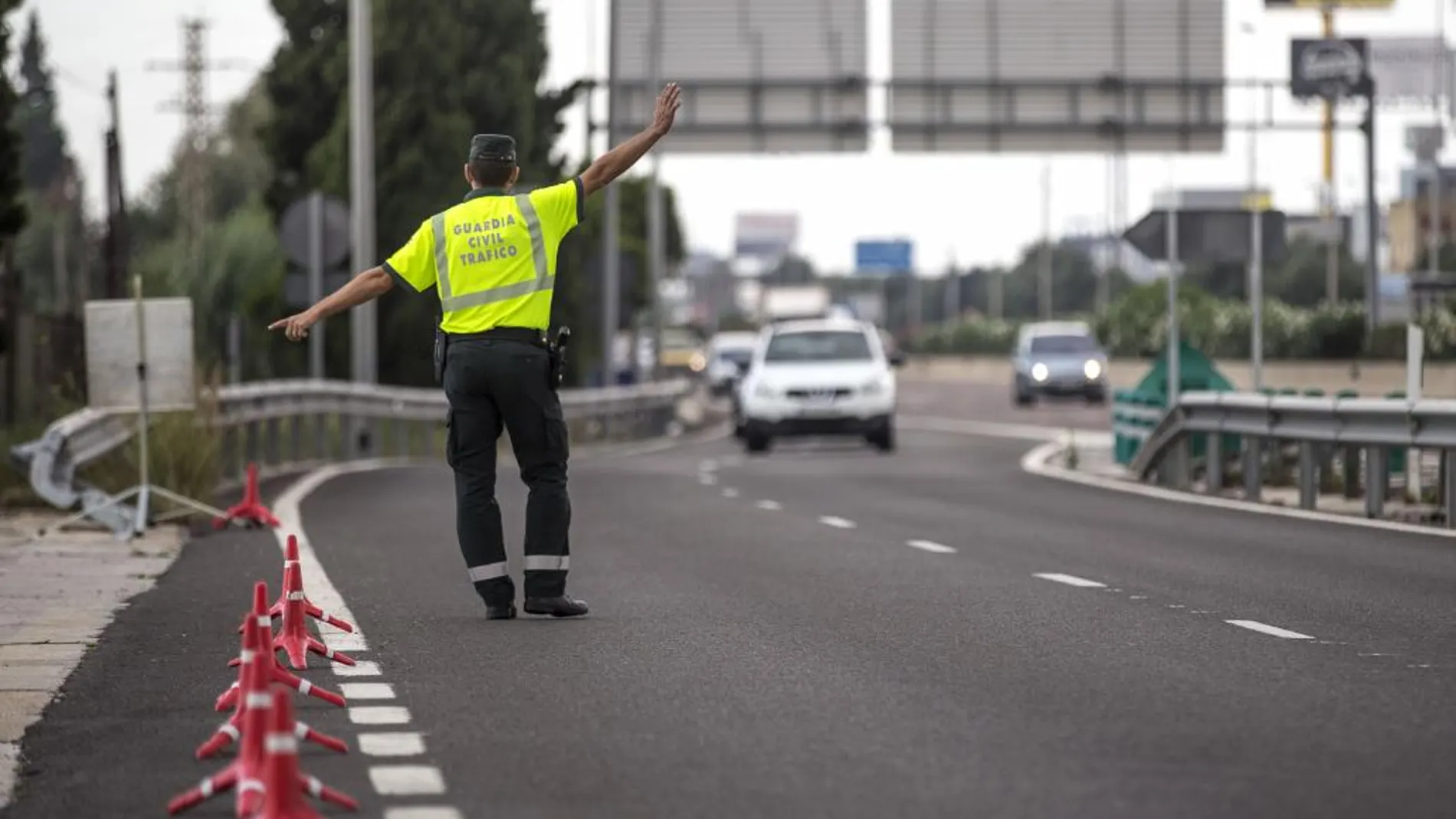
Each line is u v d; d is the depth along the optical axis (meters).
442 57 98.38
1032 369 146.88
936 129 110.44
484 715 21.28
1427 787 17.28
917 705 21.52
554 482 28.97
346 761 18.95
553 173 109.38
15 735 20.70
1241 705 21.25
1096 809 16.53
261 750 16.84
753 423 83.69
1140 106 110.31
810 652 25.38
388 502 51.97
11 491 49.25
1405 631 26.86
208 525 45.38
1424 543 39.56
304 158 102.50
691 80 110.00
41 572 36.22
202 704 22.48
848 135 110.12
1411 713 20.73
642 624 28.11
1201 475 59.16
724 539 41.44
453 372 28.47
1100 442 89.81
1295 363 128.75
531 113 103.44
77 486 44.25
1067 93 110.38
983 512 48.84
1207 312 152.75
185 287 95.94
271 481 60.09
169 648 26.80
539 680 23.44
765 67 109.88
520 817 16.61
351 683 23.42
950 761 18.55
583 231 133.00
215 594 32.81
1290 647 25.41
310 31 103.06
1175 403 55.03
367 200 77.62
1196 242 62.44
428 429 82.56
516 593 32.34
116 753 19.77
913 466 71.94
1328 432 46.66
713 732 20.12
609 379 115.69
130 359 44.22
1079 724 20.27
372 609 30.22
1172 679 23.02
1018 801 16.89
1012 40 109.94
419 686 23.11
